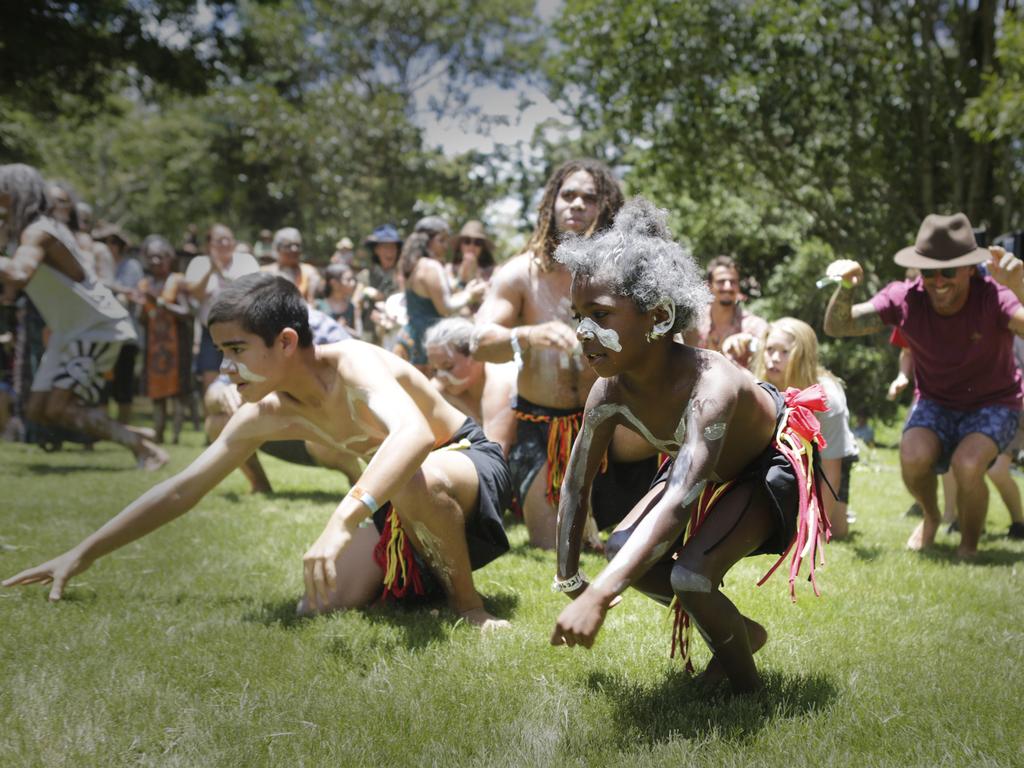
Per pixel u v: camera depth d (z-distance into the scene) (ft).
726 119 52.37
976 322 17.39
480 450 13.41
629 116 55.62
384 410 11.04
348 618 12.30
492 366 19.02
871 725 8.72
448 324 19.07
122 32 62.69
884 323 18.28
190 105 110.93
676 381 8.94
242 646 10.99
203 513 20.30
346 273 36.19
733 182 56.90
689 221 62.90
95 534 12.55
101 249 35.35
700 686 10.02
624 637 11.54
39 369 26.11
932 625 12.24
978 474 17.20
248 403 12.16
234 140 108.88
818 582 14.62
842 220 56.34
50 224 24.62
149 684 9.59
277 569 15.15
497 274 16.56
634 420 9.34
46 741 8.17
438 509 12.02
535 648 11.07
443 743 8.27
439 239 27.43
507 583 14.39
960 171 52.49
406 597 13.20
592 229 15.56
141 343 47.21
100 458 30.04
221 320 11.15
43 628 11.49
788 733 8.55
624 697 9.59
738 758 8.00
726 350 19.51
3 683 9.59
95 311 25.86
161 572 14.79
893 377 47.52
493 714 8.99
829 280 17.53
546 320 16.28
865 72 52.31
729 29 52.42
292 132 96.84
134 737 8.27
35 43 58.90
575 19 55.01
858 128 54.39
